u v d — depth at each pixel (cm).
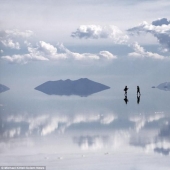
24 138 1761
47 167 1209
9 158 1331
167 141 1652
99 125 2216
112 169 1196
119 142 1641
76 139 1728
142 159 1323
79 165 1238
